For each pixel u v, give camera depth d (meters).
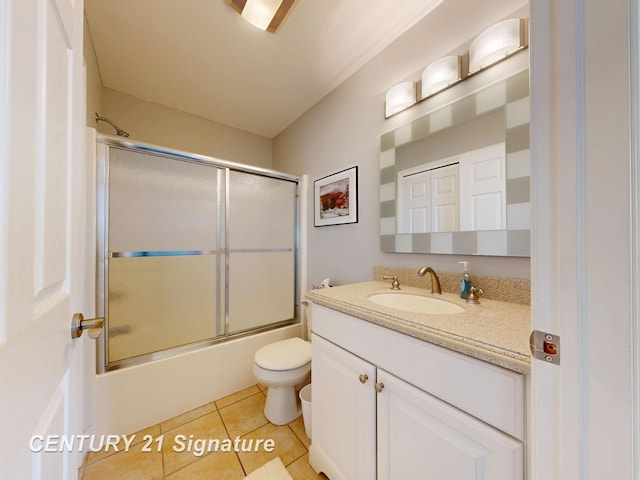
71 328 0.58
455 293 1.18
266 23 1.38
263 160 2.88
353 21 1.38
